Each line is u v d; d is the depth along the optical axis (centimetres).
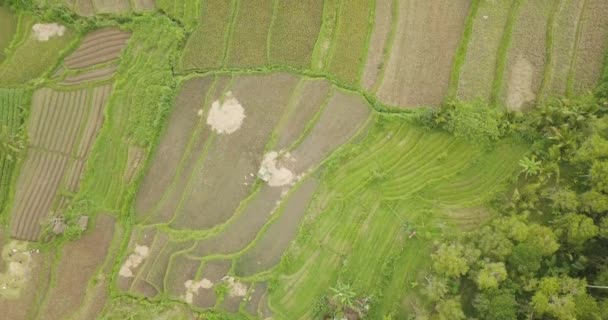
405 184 2806
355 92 2866
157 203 2889
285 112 2889
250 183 2869
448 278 2555
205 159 2897
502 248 2458
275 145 2870
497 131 2700
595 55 2762
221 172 2884
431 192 2794
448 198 2784
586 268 2459
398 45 2894
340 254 2791
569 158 2589
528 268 2409
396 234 2781
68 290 2870
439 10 2895
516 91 2789
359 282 2759
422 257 2758
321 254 2800
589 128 2528
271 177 2853
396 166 2819
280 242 2817
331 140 2856
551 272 2453
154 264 2839
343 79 2884
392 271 2744
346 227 2803
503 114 2747
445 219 2769
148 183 2905
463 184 2786
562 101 2648
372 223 2800
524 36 2820
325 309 2728
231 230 2844
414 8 2908
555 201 2505
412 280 2741
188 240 2847
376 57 2898
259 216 2845
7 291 2889
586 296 2308
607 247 2428
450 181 2792
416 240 2770
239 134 2898
